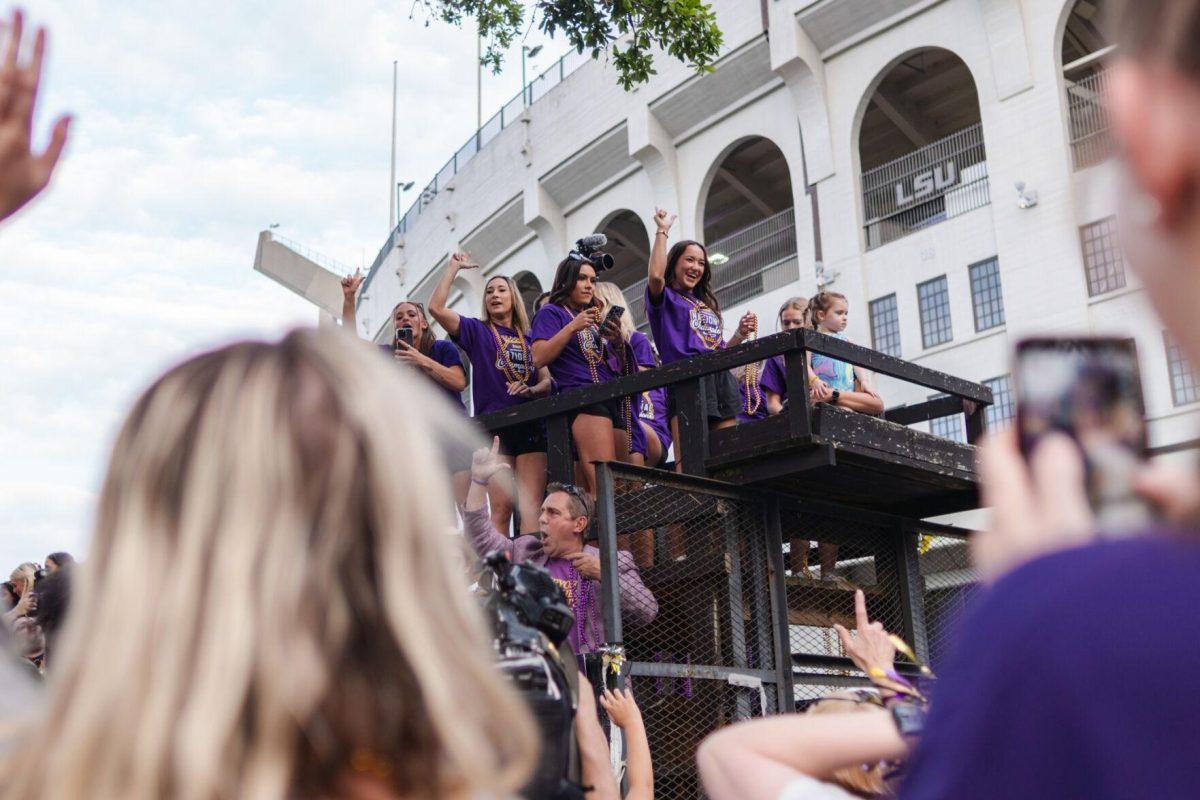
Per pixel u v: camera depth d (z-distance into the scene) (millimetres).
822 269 24156
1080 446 801
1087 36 23406
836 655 6258
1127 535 726
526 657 2102
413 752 908
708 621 5715
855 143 24281
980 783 712
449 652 927
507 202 31156
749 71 25797
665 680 5555
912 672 6344
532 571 2275
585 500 5371
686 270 6949
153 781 835
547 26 10750
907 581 6559
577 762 2223
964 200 22703
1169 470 751
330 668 887
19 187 1527
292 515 905
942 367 22188
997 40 22000
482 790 926
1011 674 707
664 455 7133
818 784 1300
